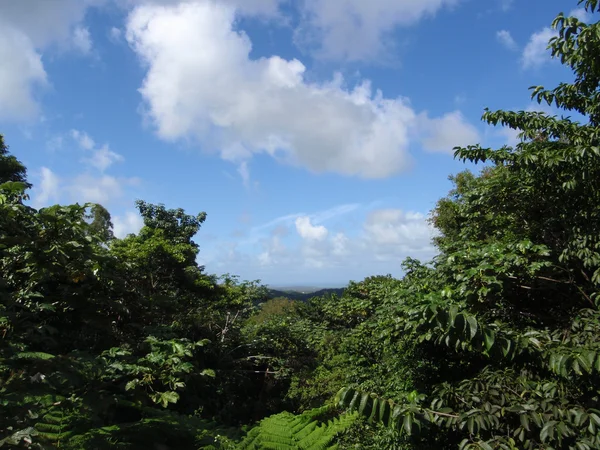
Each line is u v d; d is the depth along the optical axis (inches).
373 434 205.8
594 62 151.2
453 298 154.3
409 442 170.4
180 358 196.7
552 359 98.1
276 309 826.2
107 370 156.4
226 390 410.9
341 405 101.7
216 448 137.3
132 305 233.6
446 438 153.1
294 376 459.8
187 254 484.7
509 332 111.0
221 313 502.9
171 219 622.2
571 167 155.2
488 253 160.1
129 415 183.5
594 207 160.4
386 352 250.7
